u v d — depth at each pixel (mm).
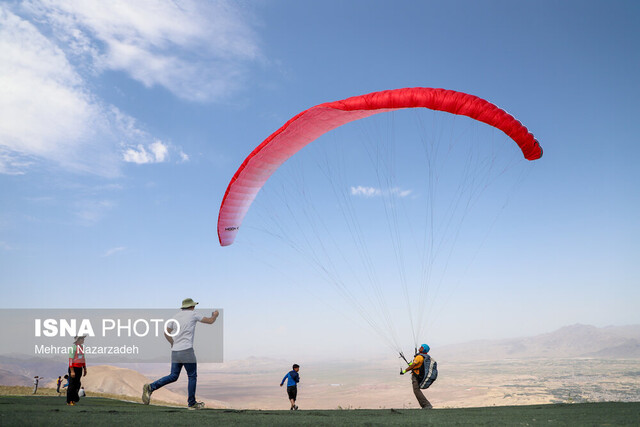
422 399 12531
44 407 8102
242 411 9570
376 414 8438
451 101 13789
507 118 13805
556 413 7461
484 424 5688
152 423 5520
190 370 10234
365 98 13906
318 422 6059
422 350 13164
